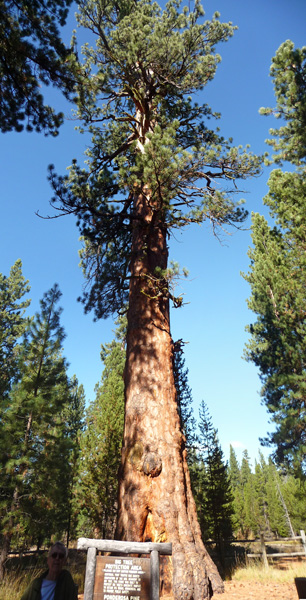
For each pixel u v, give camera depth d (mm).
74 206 10047
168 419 8273
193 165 10141
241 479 73500
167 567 6754
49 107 7406
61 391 15727
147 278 9961
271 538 13188
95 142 14141
